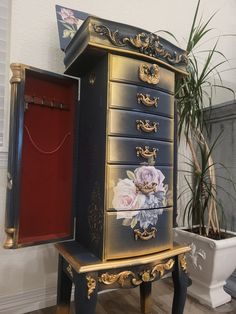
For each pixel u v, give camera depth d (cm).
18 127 90
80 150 109
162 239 96
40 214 108
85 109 105
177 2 180
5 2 126
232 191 160
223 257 130
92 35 82
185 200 178
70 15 133
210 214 144
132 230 88
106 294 143
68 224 111
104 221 85
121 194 87
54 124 112
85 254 91
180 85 139
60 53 134
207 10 198
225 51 210
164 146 98
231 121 161
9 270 122
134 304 133
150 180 92
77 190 110
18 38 125
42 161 109
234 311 128
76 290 82
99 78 93
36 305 128
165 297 140
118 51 86
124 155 88
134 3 160
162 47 94
